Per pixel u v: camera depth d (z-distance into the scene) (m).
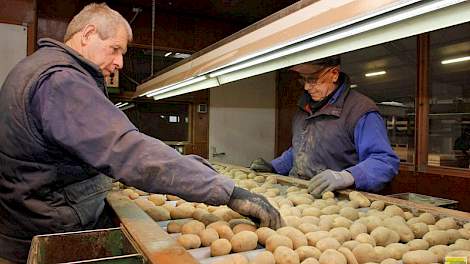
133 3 4.05
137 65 4.25
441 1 0.69
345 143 1.89
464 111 2.94
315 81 1.92
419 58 3.20
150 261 0.72
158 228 0.93
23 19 3.06
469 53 2.89
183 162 0.94
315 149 1.99
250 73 1.67
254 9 4.20
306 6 0.90
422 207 1.24
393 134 3.50
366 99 1.88
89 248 0.93
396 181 3.38
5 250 1.14
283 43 0.97
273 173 2.17
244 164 4.75
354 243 0.88
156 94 2.97
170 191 0.92
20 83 1.01
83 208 1.16
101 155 0.92
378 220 1.06
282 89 4.83
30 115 1.00
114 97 4.01
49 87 0.95
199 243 0.92
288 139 4.73
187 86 2.36
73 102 0.94
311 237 0.91
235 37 1.28
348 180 1.52
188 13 4.36
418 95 3.22
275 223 0.99
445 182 3.02
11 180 1.08
